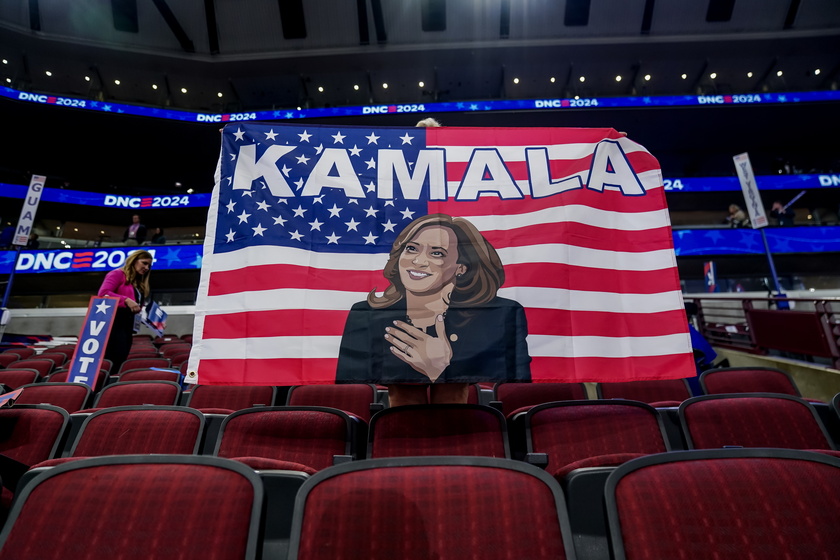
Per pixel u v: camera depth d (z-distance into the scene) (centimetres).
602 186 212
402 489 101
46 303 1344
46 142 1858
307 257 191
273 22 1812
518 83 1986
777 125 1823
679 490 99
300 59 1862
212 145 1909
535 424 189
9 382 371
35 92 1645
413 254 193
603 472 124
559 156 215
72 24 1720
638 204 212
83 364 350
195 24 1806
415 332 181
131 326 407
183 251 1349
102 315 368
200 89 1980
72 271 1299
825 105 1695
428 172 209
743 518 95
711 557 91
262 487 102
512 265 193
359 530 95
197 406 310
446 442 174
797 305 925
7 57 1753
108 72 1858
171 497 101
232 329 181
